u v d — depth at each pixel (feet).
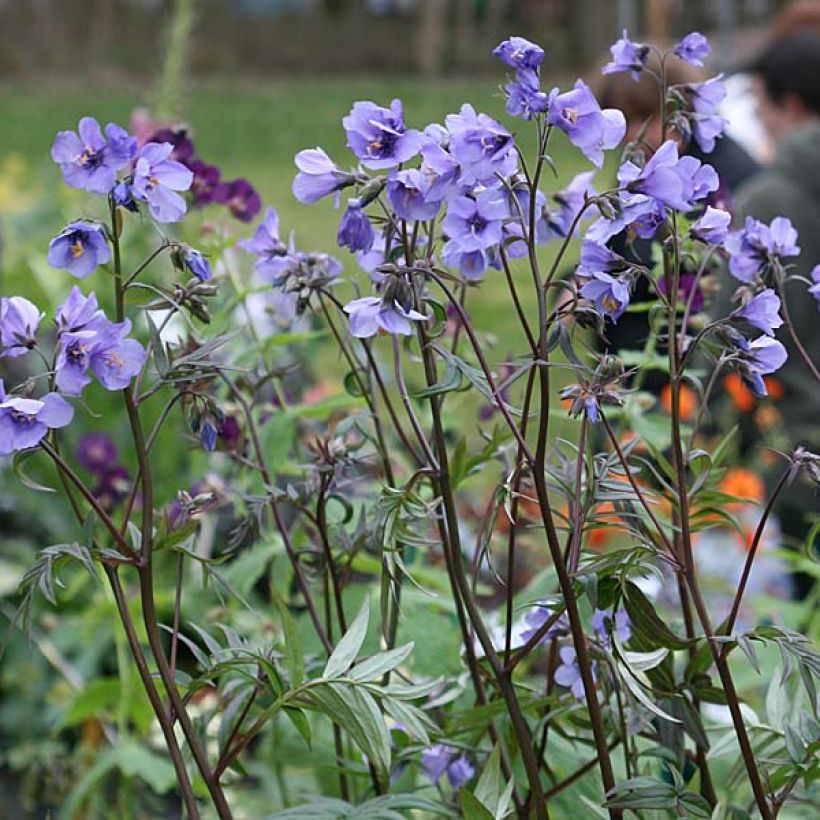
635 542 2.91
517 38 2.63
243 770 3.00
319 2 45.14
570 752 3.25
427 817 3.56
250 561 3.91
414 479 2.80
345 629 3.16
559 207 2.99
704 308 3.50
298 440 4.10
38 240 8.76
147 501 2.70
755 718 3.09
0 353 2.71
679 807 2.73
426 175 2.71
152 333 2.67
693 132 2.94
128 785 4.35
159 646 2.71
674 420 2.77
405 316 2.67
